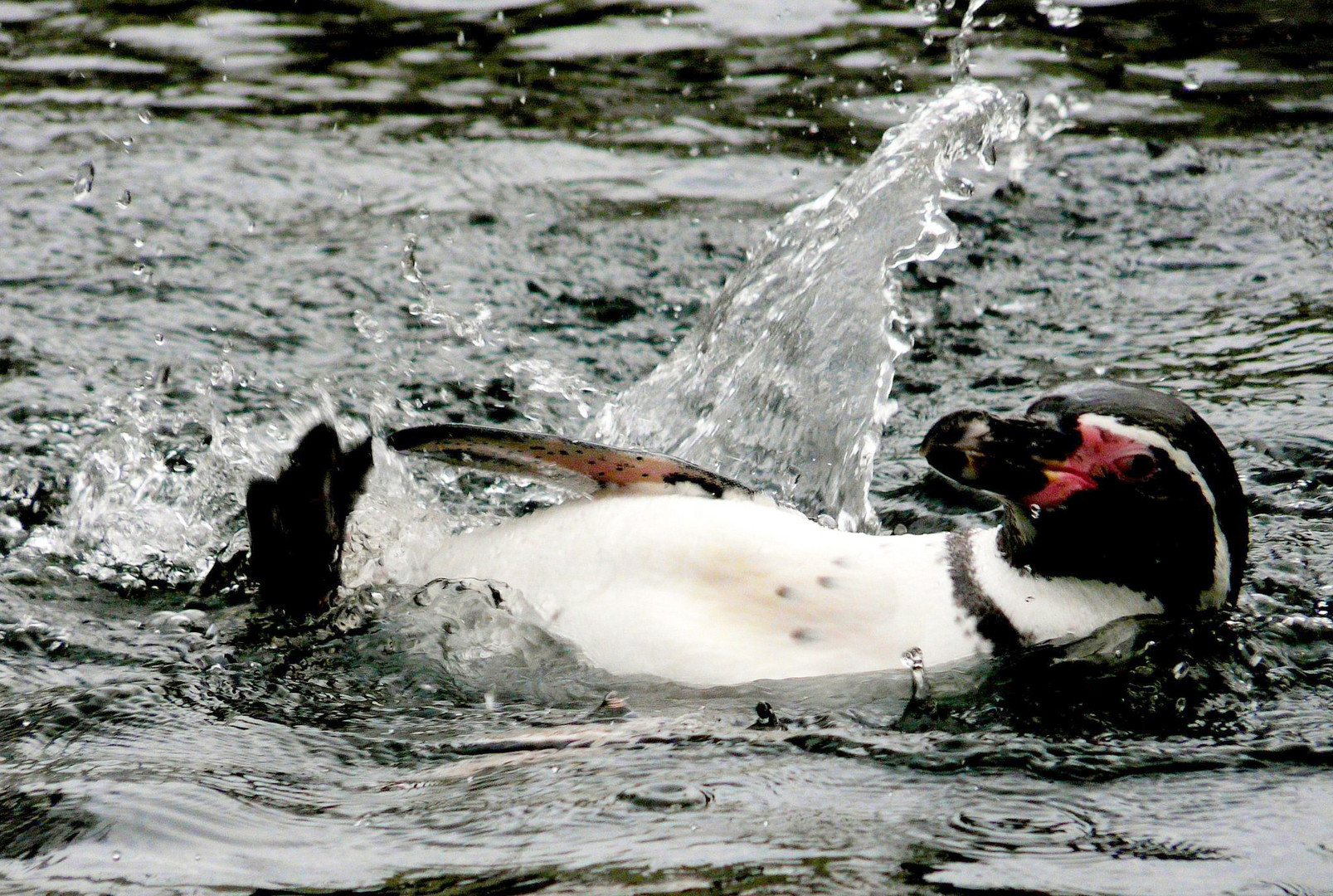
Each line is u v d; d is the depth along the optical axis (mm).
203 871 5746
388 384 12242
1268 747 6879
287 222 15477
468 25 20891
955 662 7656
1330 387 11711
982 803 6273
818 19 20828
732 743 6977
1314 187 16078
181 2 21344
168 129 17578
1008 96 12328
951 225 11227
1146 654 7699
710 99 18562
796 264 11516
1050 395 7926
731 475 10383
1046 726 7113
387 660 8008
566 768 6738
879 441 11062
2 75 18891
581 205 15977
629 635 7754
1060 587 7844
